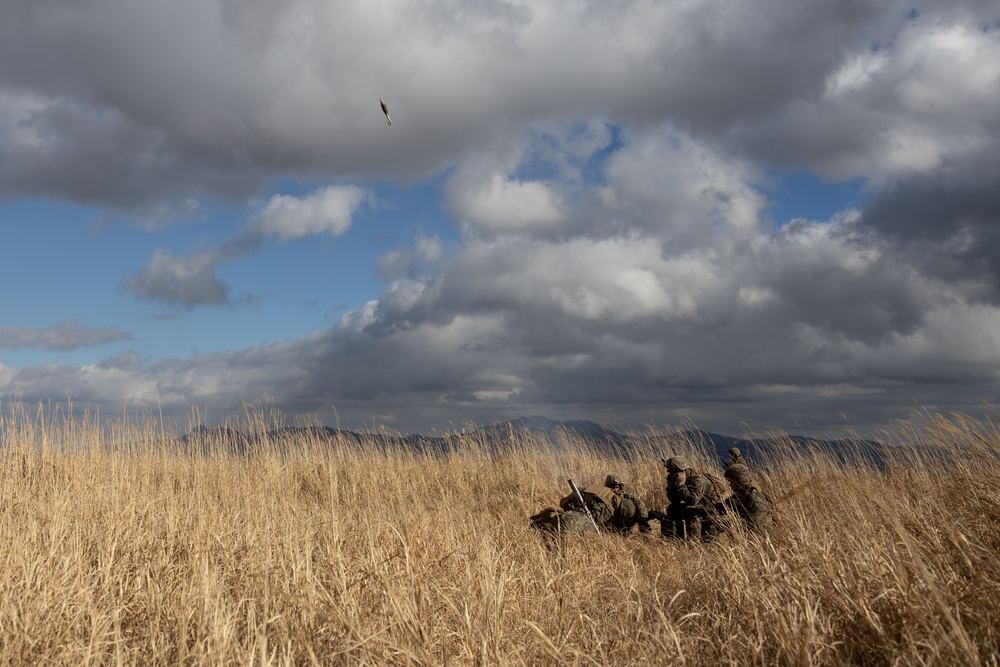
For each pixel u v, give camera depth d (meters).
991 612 3.33
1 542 5.14
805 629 3.48
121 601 4.39
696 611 4.48
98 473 9.25
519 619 4.14
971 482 6.16
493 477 11.95
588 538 7.10
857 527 4.97
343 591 4.14
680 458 7.95
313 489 11.16
